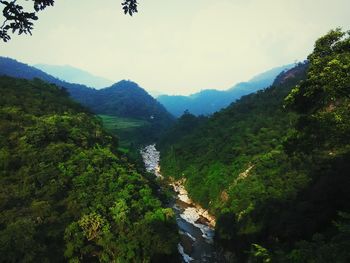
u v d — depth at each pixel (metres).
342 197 29.44
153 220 43.81
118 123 172.38
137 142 145.12
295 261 16.27
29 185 44.19
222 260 47.22
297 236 31.55
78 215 42.31
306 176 45.41
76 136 59.53
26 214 39.38
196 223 61.50
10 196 41.88
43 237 37.00
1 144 49.56
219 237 51.12
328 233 26.42
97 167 52.38
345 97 22.86
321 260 14.82
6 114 57.19
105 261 39.00
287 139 26.95
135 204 46.62
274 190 47.66
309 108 26.08
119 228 41.62
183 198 76.44
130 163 68.44
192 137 109.25
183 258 46.91
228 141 84.94
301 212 32.97
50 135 55.34
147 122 195.75
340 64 21.56
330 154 38.97
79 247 38.22
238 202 52.94
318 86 23.16
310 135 24.91
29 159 48.34
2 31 8.25
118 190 49.06
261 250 19.19
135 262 38.53
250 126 86.81
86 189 46.84
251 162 65.50
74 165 50.47
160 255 40.78
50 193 44.06
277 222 37.81
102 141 67.88
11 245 33.69
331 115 22.25
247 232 43.12
